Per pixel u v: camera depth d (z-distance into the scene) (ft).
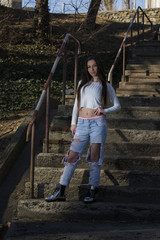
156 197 12.14
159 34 38.93
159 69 26.35
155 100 19.06
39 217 11.83
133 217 11.40
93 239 9.48
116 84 31.96
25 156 16.28
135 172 12.94
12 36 42.75
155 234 9.61
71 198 12.54
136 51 29.96
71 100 19.15
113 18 58.90
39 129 18.95
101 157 11.75
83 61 38.24
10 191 13.41
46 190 12.63
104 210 11.50
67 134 15.38
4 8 48.91
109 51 42.88
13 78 31.94
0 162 14.26
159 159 13.48
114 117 17.40
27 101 25.86
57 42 43.80
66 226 10.93
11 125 20.29
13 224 10.98
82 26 46.98
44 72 34.01
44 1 43.14
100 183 13.08
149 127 16.02
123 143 14.55
